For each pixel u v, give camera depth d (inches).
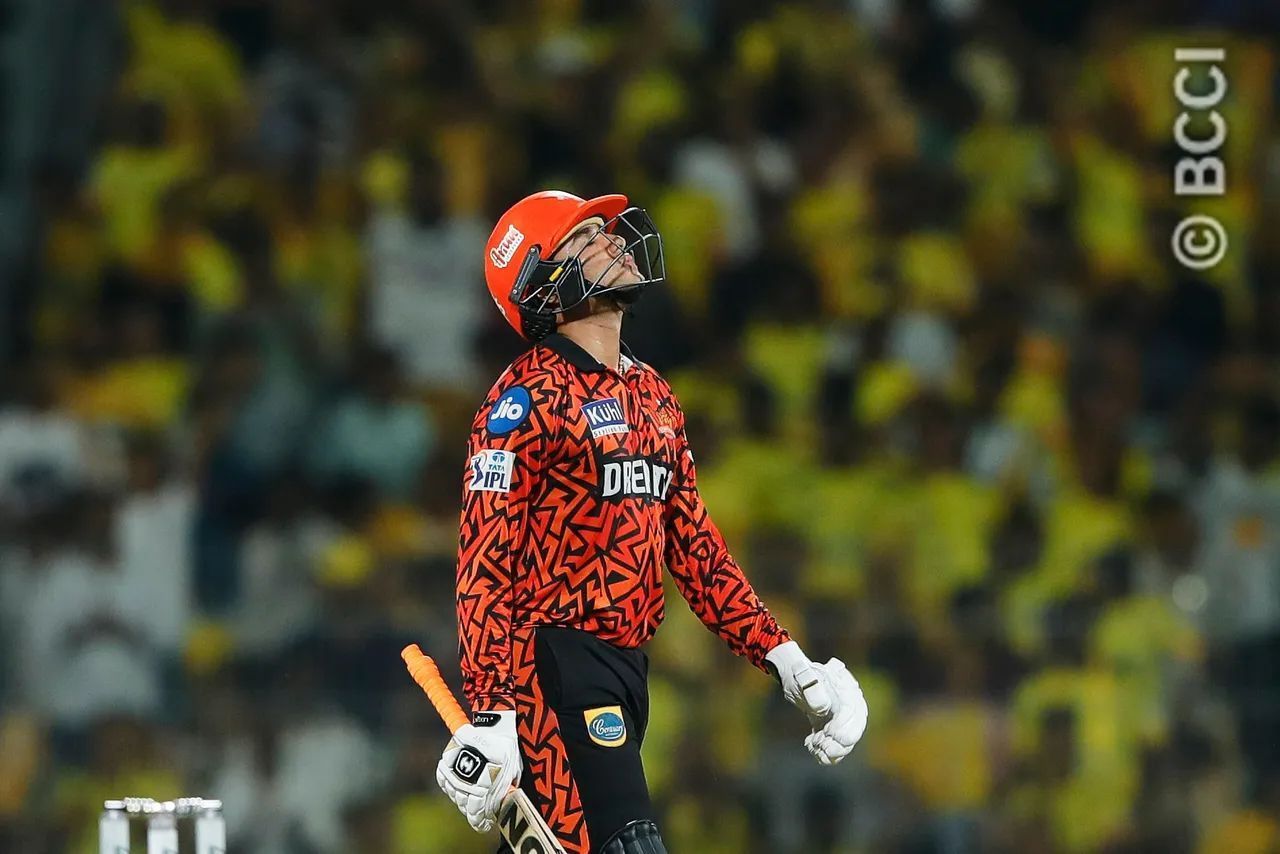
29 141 1162.6
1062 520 1051.3
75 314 1115.9
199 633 924.0
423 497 1038.4
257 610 917.2
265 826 834.2
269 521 979.9
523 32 1239.5
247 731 855.1
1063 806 873.5
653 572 442.0
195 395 1053.2
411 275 1127.6
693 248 1164.5
